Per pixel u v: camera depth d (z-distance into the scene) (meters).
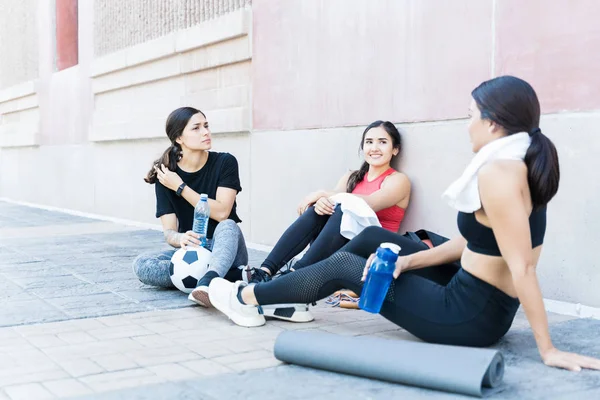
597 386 2.37
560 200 3.63
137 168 8.48
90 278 4.66
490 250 2.56
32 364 2.69
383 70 4.70
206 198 3.98
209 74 6.90
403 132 4.53
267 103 5.93
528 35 3.76
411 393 2.35
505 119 2.46
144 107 8.30
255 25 6.04
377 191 4.32
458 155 4.17
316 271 3.03
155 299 3.96
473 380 2.25
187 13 7.31
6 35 13.06
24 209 11.10
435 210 4.32
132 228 8.12
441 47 4.26
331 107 5.19
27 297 4.01
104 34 9.30
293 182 5.66
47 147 11.27
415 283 2.75
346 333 3.21
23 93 11.91
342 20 5.05
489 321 2.64
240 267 3.88
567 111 3.58
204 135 4.11
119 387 2.41
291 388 2.40
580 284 3.55
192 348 2.94
